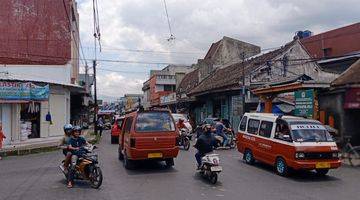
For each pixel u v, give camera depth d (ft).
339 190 38.11
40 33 113.39
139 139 48.39
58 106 102.63
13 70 104.63
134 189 38.24
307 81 66.28
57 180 43.73
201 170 43.47
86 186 40.09
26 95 84.94
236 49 156.46
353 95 63.00
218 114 125.49
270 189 38.32
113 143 95.20
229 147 75.51
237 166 53.31
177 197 34.68
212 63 156.25
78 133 41.78
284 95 98.53
